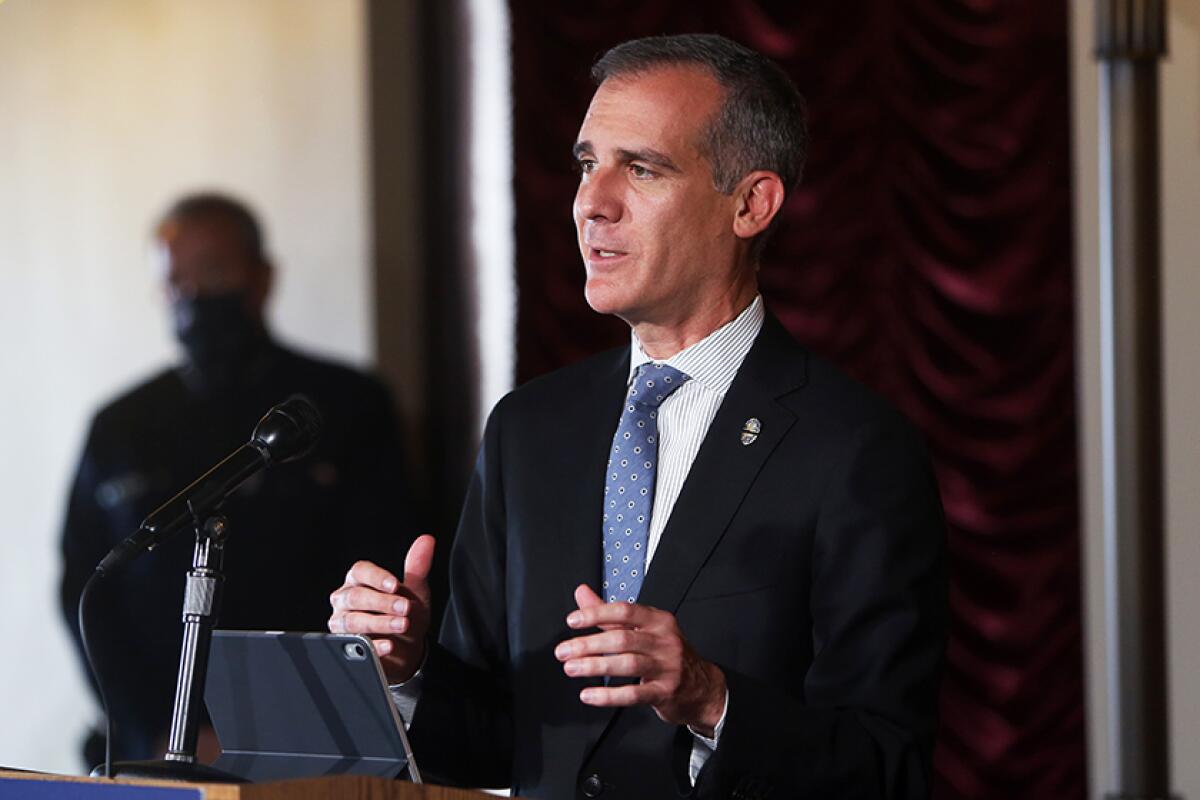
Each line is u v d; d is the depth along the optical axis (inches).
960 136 517.7
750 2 524.7
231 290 542.3
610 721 242.1
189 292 542.3
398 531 530.9
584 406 266.1
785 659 241.9
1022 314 516.4
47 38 556.7
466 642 263.3
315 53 547.8
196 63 551.2
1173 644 491.2
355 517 527.5
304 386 538.6
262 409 537.0
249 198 547.5
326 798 173.2
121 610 520.7
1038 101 514.0
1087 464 516.1
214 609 215.3
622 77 258.8
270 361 540.7
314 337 543.2
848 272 523.8
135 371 544.7
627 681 243.6
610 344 534.3
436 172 547.5
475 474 275.0
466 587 267.1
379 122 546.3
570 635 247.9
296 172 547.8
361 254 543.8
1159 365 464.1
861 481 242.7
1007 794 518.0
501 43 543.2
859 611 237.3
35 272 553.6
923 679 237.1
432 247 546.3
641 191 252.4
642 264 251.3
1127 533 462.6
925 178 519.2
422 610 239.8
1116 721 462.3
